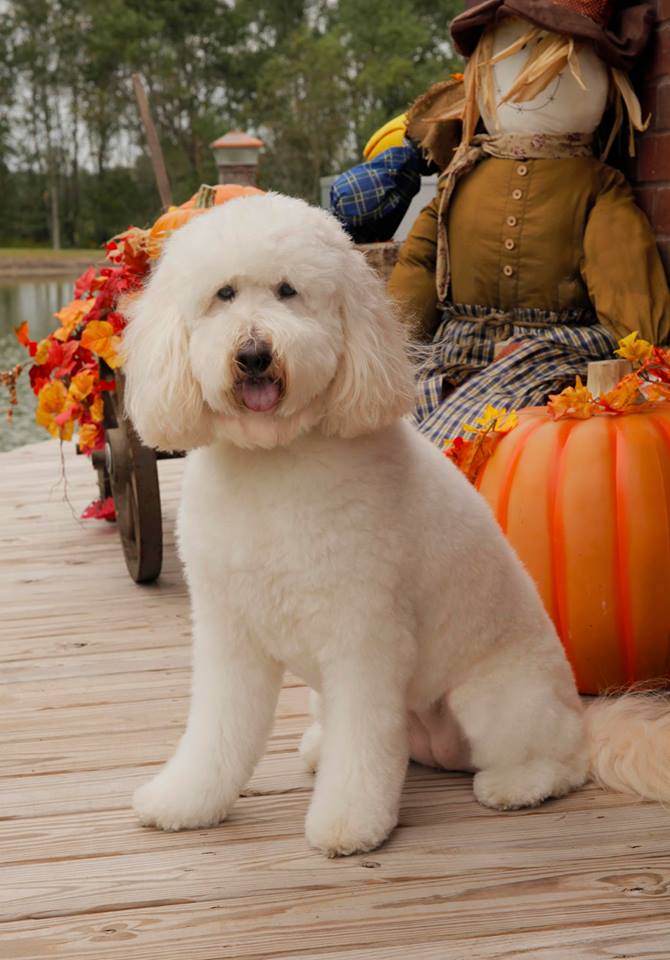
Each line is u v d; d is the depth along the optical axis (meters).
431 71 49.75
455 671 2.11
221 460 1.95
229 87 55.94
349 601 1.90
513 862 1.93
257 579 1.91
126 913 1.81
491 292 3.55
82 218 56.41
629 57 3.41
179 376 1.92
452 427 3.24
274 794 2.23
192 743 2.11
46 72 55.75
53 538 4.45
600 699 2.43
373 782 1.97
